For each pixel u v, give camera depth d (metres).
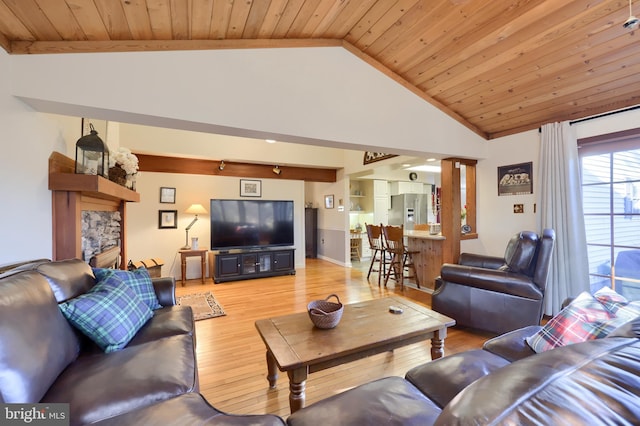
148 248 4.86
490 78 2.74
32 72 1.63
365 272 5.71
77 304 1.37
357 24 2.44
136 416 0.89
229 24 2.03
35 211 1.77
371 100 2.80
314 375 2.02
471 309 2.67
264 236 5.39
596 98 2.63
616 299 1.41
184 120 2.01
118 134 3.98
